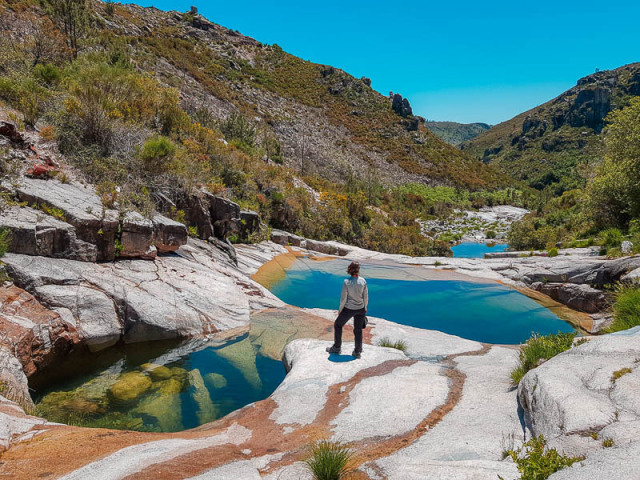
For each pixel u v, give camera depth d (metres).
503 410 3.90
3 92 11.60
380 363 5.68
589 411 2.88
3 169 8.52
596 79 195.50
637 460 2.20
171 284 8.77
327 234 22.83
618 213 17.31
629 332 4.64
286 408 4.52
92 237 8.30
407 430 3.73
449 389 4.64
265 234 17.77
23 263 6.93
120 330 7.19
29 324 5.88
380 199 48.31
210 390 5.77
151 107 16.77
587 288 10.67
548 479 2.28
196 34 94.69
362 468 3.01
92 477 2.77
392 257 17.55
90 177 10.45
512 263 14.55
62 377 5.95
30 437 3.49
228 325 8.26
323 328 8.23
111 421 4.81
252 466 3.12
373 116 95.19
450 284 13.07
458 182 79.81
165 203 11.65
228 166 18.41
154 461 3.09
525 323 9.73
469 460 2.86
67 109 11.56
